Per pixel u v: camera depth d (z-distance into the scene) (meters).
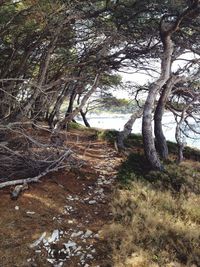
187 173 11.65
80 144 14.69
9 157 8.73
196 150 18.02
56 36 11.16
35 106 12.41
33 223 7.25
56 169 9.55
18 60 12.38
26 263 6.19
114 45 13.91
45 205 7.98
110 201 8.75
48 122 17.25
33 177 9.02
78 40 13.33
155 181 10.31
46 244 6.70
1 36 11.27
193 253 6.53
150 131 11.59
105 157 12.85
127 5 11.95
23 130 9.62
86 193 9.11
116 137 16.75
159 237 6.97
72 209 8.12
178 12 11.86
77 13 11.30
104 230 7.23
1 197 7.93
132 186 9.59
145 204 8.34
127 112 25.48
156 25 12.95
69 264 6.31
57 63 15.31
